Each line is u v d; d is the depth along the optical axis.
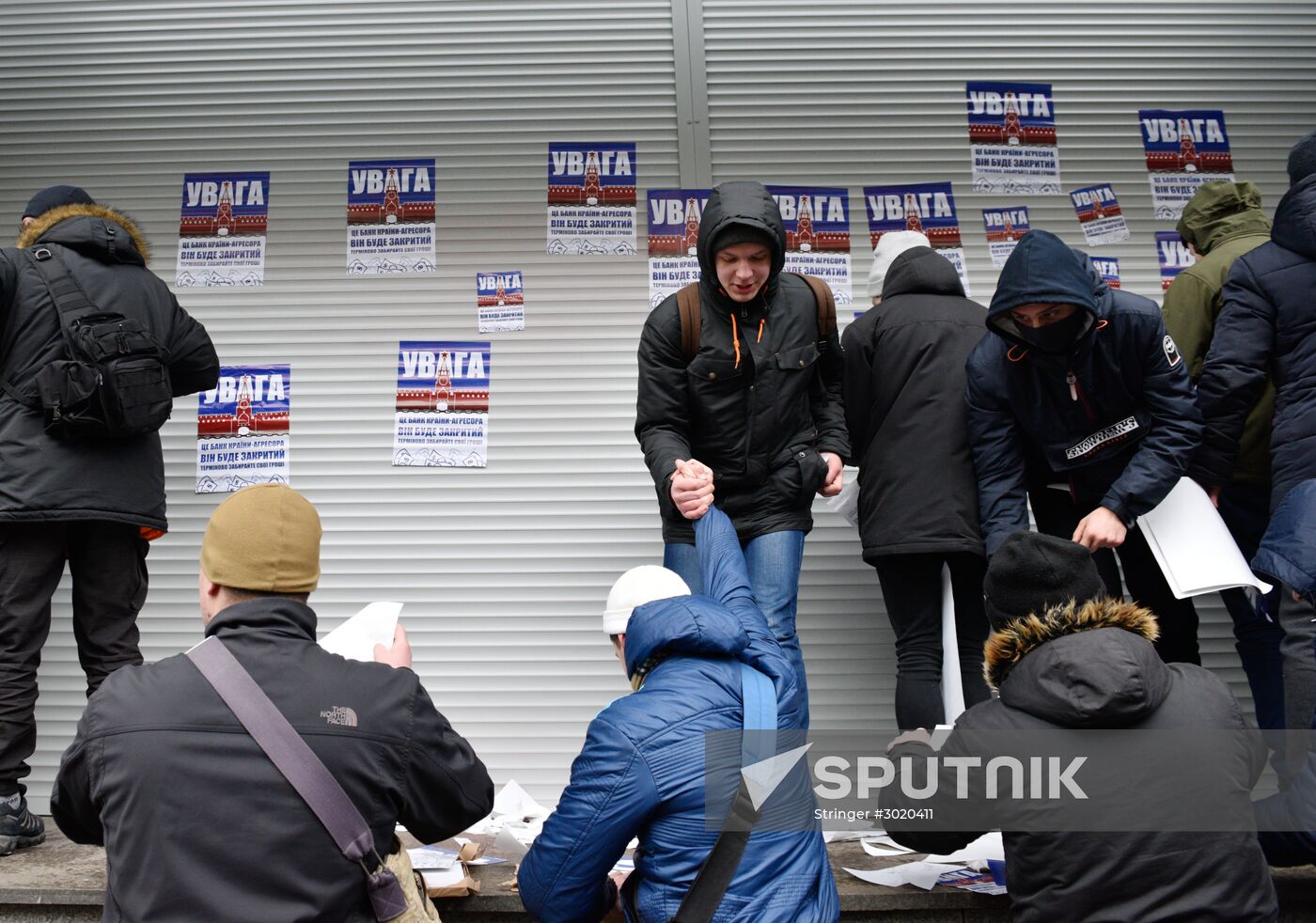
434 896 3.18
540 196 5.03
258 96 5.13
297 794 2.31
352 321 4.93
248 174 5.06
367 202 5.04
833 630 4.71
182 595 4.71
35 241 3.77
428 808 2.51
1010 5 5.23
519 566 4.74
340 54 5.16
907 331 4.02
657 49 5.16
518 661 4.67
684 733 2.70
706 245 3.78
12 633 3.55
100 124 5.11
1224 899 2.46
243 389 4.86
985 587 2.85
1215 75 5.25
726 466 3.93
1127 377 3.62
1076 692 2.55
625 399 4.87
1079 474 3.81
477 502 4.79
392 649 2.84
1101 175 5.14
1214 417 3.86
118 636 3.74
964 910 3.23
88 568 3.71
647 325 3.97
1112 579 4.02
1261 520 4.18
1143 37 5.25
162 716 2.33
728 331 3.88
